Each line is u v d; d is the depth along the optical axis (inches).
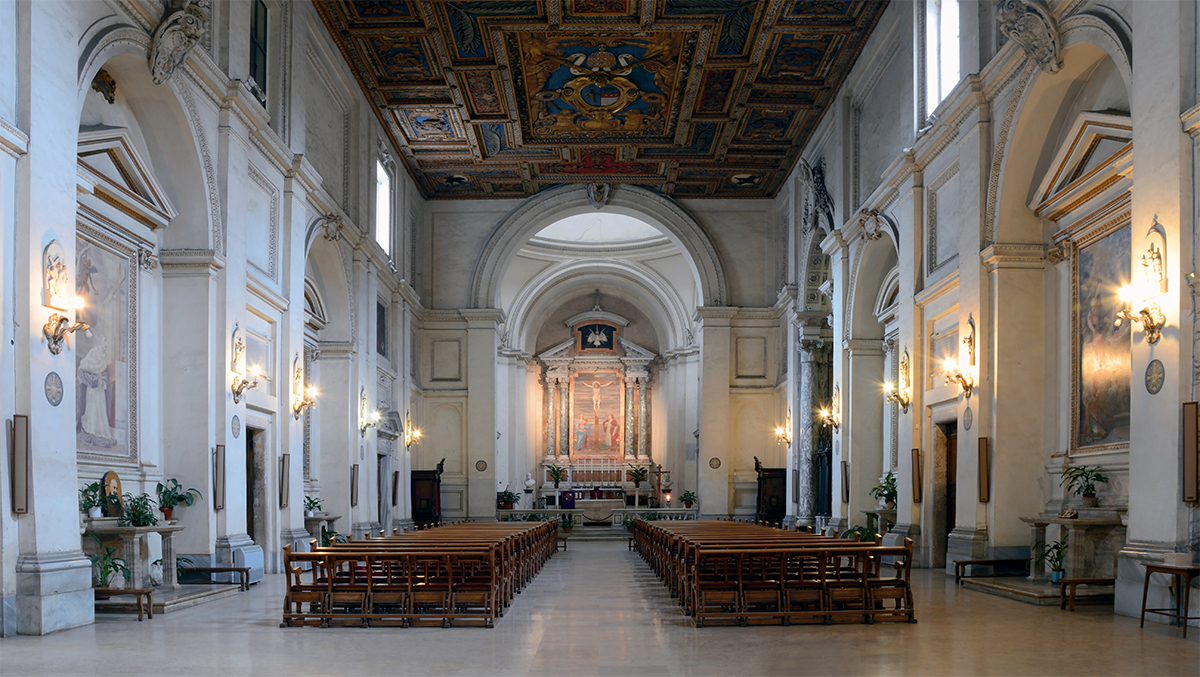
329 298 797.2
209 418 504.1
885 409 793.6
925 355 635.5
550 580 606.2
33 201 352.8
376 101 871.7
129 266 477.4
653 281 1481.3
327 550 409.1
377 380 925.2
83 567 371.9
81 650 314.0
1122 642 319.6
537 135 967.6
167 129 486.9
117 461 457.7
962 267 554.3
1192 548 342.6
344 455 791.1
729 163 1048.2
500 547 421.1
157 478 492.7
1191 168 347.6
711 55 784.9
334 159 788.0
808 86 842.2
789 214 1071.6
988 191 530.3
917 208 639.1
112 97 459.2
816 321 979.9
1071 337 491.8
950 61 611.8
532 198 1157.7
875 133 765.9
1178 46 350.9
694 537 518.9
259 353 596.7
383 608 401.4
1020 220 522.0
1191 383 343.0
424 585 393.1
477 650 316.8
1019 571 511.2
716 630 360.8
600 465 1606.8
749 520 1122.7
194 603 435.8
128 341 473.7
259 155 585.6
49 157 363.6
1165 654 297.0
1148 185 366.6
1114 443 447.5
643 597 493.7
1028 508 510.3
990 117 532.1
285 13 634.8
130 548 426.0
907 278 654.5
